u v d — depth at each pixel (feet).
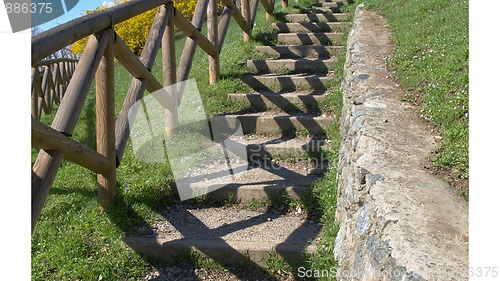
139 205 12.50
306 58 22.75
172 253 10.94
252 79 20.47
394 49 18.07
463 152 9.24
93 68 10.87
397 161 9.15
